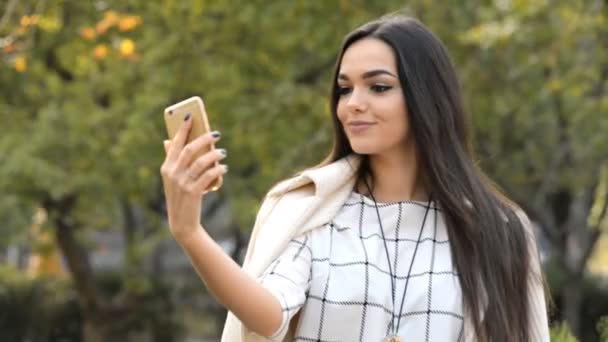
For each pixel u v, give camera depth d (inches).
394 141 173.8
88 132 669.9
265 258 168.2
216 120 683.4
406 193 179.6
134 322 877.2
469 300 169.8
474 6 668.7
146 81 678.5
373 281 167.9
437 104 173.9
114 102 687.7
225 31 686.5
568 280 814.5
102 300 840.3
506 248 174.9
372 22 175.5
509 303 173.8
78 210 751.1
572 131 676.1
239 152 705.0
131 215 830.5
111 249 1310.3
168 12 669.9
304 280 166.7
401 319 168.6
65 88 689.0
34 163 650.2
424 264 171.9
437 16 652.1
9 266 963.3
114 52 642.2
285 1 658.8
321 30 654.5
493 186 183.3
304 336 166.4
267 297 154.4
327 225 173.2
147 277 879.7
